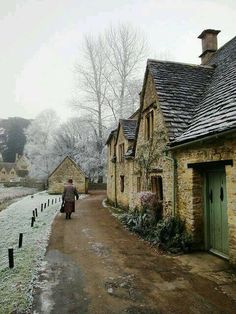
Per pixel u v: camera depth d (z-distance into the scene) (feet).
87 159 153.38
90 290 18.42
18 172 301.84
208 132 22.77
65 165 139.03
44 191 165.07
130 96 134.41
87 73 139.85
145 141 43.50
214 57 47.98
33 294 17.85
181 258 24.79
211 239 26.71
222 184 25.02
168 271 21.62
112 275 21.02
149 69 41.68
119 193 71.10
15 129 333.83
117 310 15.78
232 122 21.43
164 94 36.81
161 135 35.14
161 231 28.99
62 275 21.09
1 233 38.88
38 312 15.60
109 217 51.70
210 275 20.59
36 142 215.10
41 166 191.01
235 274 20.67
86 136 160.04
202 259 24.35
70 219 49.44
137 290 18.31
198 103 36.47
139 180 47.80
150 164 39.78
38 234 35.99
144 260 24.50
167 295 17.51
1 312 15.66
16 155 319.47
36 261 24.39
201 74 42.52
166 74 40.55
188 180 28.14
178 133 31.71
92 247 29.19
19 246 29.73
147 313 15.40
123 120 71.72
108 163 92.73
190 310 15.65
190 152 27.89
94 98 140.15
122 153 68.80
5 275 21.48
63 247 29.37
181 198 29.60
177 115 34.12
